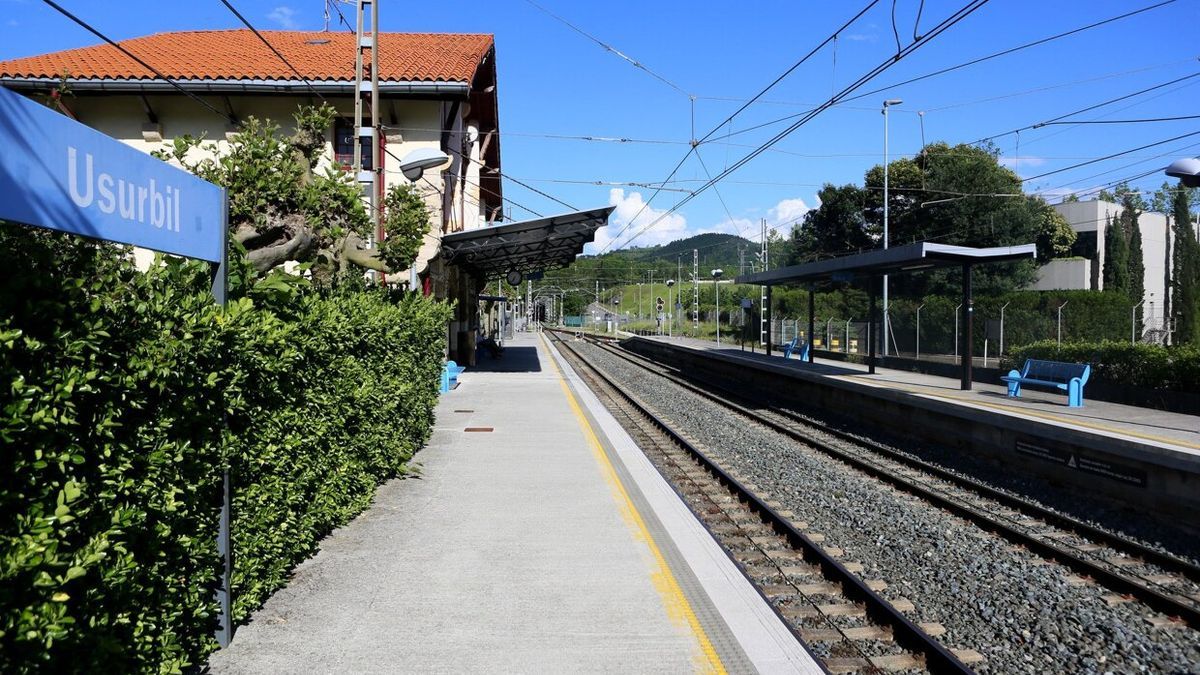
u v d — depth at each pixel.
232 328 4.36
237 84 20.42
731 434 16.55
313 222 8.88
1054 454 12.40
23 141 2.98
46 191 3.12
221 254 4.90
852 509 10.18
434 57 23.25
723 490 11.14
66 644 3.08
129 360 3.50
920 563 7.98
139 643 3.65
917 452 15.48
